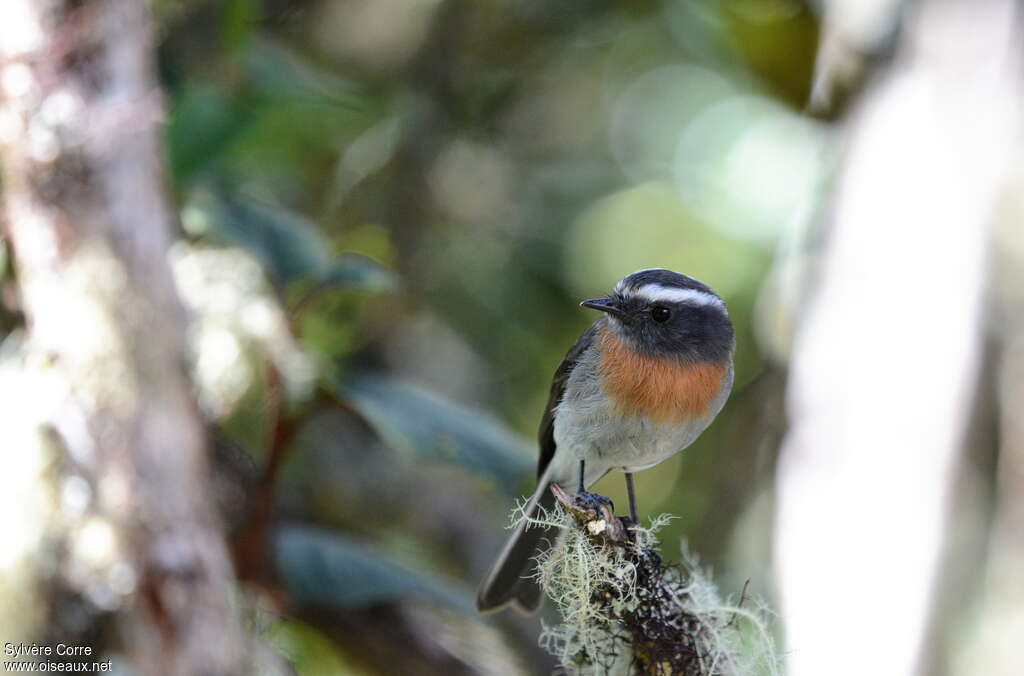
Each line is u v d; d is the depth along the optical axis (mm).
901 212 9883
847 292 9750
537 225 16875
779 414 13805
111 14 7469
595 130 18172
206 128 10555
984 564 13523
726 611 8242
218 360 10148
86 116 7219
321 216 15398
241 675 6742
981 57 10305
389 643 11117
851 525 8695
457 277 16031
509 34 16750
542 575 8336
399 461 14430
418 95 15852
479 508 14859
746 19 14141
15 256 7176
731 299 17156
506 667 12109
